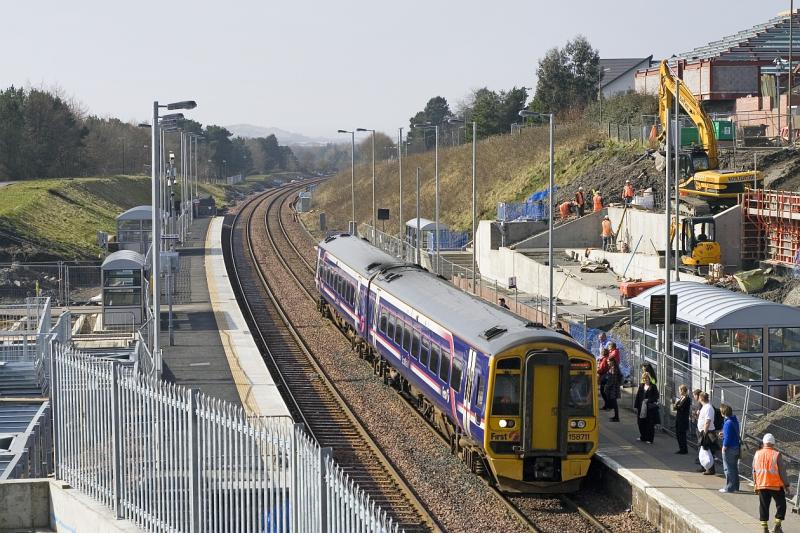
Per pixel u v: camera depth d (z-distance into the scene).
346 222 147.00
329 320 70.88
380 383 51.12
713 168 79.81
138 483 25.14
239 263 104.00
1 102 178.25
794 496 30.50
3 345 48.38
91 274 92.25
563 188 107.56
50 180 155.38
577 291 72.69
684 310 40.06
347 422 43.03
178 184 199.38
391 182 163.00
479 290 79.69
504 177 127.75
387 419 43.69
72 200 139.25
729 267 72.69
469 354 36.03
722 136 96.31
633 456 35.12
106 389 26.27
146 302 63.44
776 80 108.75
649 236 79.75
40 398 41.22
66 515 27.42
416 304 44.69
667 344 40.41
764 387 38.03
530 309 65.25
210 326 66.75
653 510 30.53
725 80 118.00
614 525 30.59
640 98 123.94
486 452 33.44
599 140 121.06
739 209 72.81
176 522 23.83
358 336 58.22
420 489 33.50
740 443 32.12
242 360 55.56
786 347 38.16
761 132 100.38
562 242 90.44
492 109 176.62
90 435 27.22
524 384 33.28
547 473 33.56
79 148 194.00
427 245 105.00
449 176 141.62
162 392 24.45
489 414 33.44
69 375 28.38
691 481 31.98
